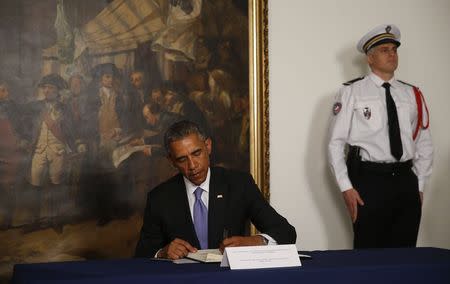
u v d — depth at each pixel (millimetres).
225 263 2223
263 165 4531
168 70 4355
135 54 4281
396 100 4262
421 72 4953
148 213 3049
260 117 4547
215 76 4465
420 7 4965
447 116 4988
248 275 2045
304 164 4707
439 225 4969
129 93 4258
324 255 2510
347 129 4234
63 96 4117
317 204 4727
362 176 4160
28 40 4051
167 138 2939
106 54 4215
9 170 3994
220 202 3047
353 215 4113
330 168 4387
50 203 4066
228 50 4500
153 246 3014
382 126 4184
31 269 2270
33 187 4035
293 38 4711
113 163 4211
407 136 4211
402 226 4160
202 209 3047
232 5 4520
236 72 4512
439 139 4969
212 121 4449
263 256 2205
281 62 4680
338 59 4793
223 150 4465
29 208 4020
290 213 4672
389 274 2150
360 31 4840
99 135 4188
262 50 4551
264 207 3078
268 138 4551
